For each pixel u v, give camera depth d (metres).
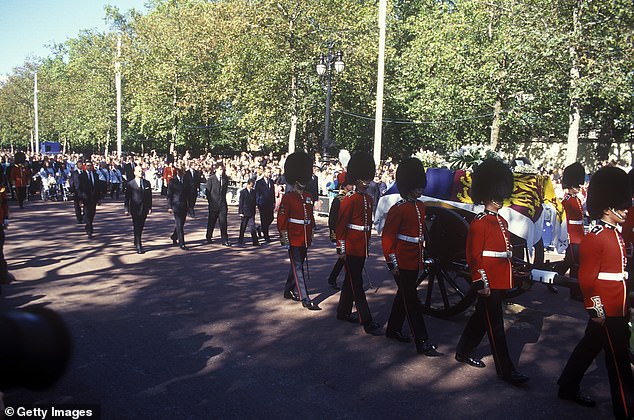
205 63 37.34
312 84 29.88
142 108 39.81
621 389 4.14
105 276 8.77
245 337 6.00
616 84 19.94
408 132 35.09
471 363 5.33
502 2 23.30
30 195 24.22
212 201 12.27
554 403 4.54
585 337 4.47
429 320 6.86
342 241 6.39
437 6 32.31
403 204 5.77
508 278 5.02
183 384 4.68
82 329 6.08
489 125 29.19
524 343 6.07
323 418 4.14
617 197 4.28
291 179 7.50
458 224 6.50
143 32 39.31
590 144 32.31
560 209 8.09
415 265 5.74
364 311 6.29
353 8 30.12
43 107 61.84
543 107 26.16
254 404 4.34
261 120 30.95
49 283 8.20
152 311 6.87
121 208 20.12
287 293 7.62
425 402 4.50
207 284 8.41
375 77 30.80
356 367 5.23
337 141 36.03
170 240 12.84
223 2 34.88
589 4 20.64
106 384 4.64
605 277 4.21
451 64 26.39
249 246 12.33
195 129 41.97
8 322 0.88
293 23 28.56
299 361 5.34
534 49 21.33
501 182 5.07
